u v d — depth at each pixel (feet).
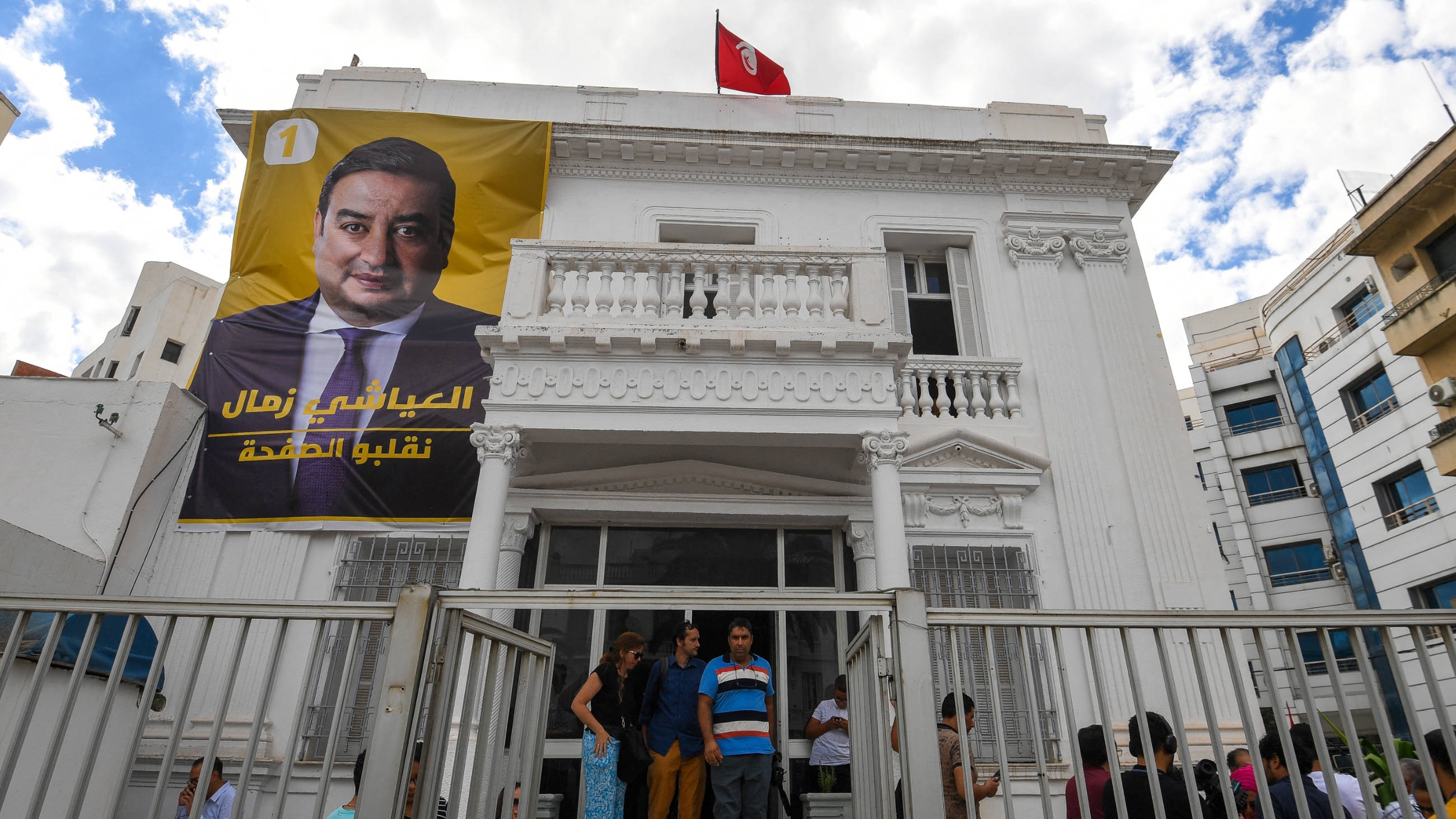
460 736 11.64
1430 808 17.66
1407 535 65.16
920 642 11.87
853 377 26.30
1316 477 76.02
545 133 36.14
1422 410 64.08
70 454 28.40
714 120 38.81
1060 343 33.96
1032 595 29.14
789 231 36.42
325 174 35.19
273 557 28.89
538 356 26.25
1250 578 76.95
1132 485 31.24
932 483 30.60
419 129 36.09
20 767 16.38
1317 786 17.37
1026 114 39.86
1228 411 84.28
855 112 39.52
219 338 32.53
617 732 19.77
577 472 28.94
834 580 29.43
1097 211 37.37
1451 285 41.01
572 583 28.89
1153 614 12.02
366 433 30.53
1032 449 31.91
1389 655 11.60
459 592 11.85
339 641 27.09
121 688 19.98
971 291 36.37
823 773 23.25
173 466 29.84
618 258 27.73
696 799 18.89
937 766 11.16
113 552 27.09
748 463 29.32
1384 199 44.98
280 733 25.90
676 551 29.53
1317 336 75.66
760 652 27.94
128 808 25.04
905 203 37.40
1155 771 11.25
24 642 16.62
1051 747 26.30
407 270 33.88
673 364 26.27
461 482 29.76
